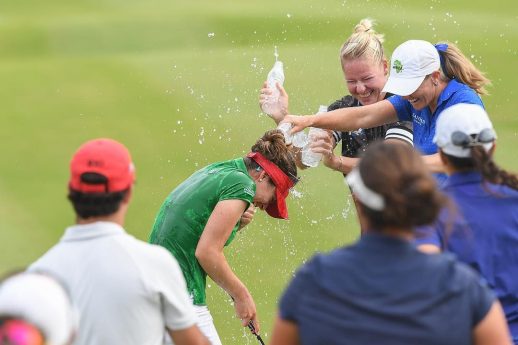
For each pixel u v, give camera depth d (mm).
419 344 8539
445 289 8688
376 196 8836
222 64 41250
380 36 18672
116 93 38531
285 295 9102
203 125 33188
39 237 25281
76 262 10133
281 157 15250
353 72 18156
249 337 19797
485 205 10828
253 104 34906
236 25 46938
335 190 27000
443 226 10664
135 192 27875
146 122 34531
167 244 14984
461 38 42531
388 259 8836
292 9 48156
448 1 48219
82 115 36250
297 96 34531
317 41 43219
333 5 48219
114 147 10430
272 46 43094
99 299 10008
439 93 15969
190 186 15180
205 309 15219
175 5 52062
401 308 8602
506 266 10789
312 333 8812
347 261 8898
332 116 17547
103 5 53688
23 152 32719
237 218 14727
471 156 10875
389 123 17734
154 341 10250
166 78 39875
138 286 10070
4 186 29422
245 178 14906
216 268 14625
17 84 40531
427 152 16281
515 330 10914
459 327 8648
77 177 10195
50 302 7562
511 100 34562
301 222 25141
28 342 7371
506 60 39344
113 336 10000
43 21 50594
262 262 23047
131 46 45969
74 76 41500
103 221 10320
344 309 8711
